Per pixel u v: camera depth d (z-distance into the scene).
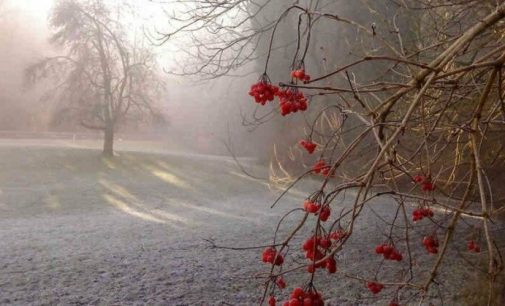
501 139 6.76
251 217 16.78
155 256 10.89
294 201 20.64
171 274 9.48
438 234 11.77
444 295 7.98
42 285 8.52
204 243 12.36
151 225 15.02
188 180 25.50
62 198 19.38
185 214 17.30
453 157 5.98
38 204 18.03
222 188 23.95
